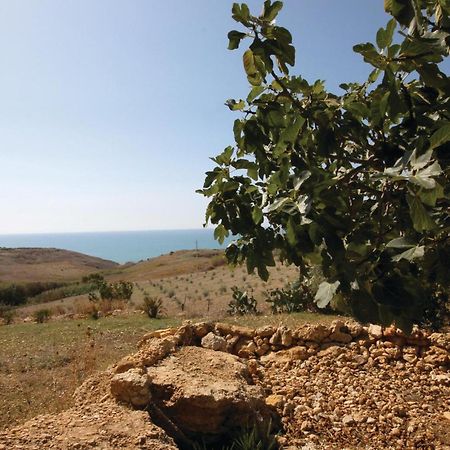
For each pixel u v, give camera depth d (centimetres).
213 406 455
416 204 135
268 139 208
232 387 492
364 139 210
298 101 215
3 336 1063
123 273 5853
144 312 1422
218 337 757
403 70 180
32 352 859
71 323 1233
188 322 870
